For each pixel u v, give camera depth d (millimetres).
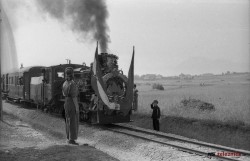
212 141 12875
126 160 9141
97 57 13977
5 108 24141
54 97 18641
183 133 14539
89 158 8000
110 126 15312
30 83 23547
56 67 18562
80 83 16469
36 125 14594
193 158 8766
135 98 15562
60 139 11570
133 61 14227
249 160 8633
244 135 13008
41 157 7930
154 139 11836
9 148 9008
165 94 29109
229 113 16078
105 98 13859
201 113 16984
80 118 16641
